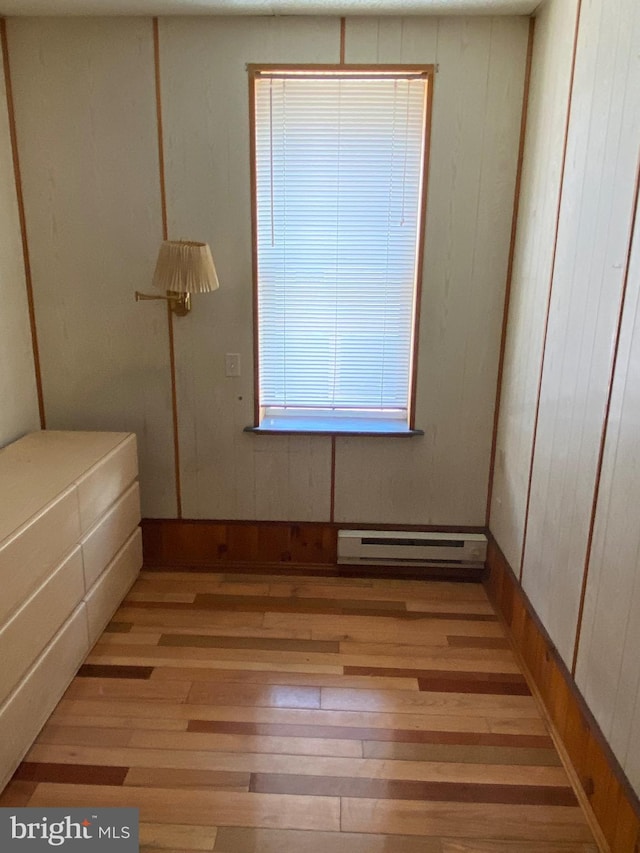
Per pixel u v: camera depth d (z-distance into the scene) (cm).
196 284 263
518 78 269
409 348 308
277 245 295
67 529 229
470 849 180
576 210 212
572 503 212
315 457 316
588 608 198
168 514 327
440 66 268
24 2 251
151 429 315
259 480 321
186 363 306
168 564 330
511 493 284
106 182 285
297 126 280
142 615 289
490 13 260
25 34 269
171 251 261
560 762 212
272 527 327
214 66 271
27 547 200
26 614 201
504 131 274
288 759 210
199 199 286
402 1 248
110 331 303
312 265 297
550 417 234
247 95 274
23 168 283
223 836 183
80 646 248
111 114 277
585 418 202
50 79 274
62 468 250
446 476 317
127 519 294
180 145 280
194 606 298
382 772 206
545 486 239
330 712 232
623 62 179
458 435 312
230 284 296
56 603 223
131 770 204
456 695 242
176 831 184
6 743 192
